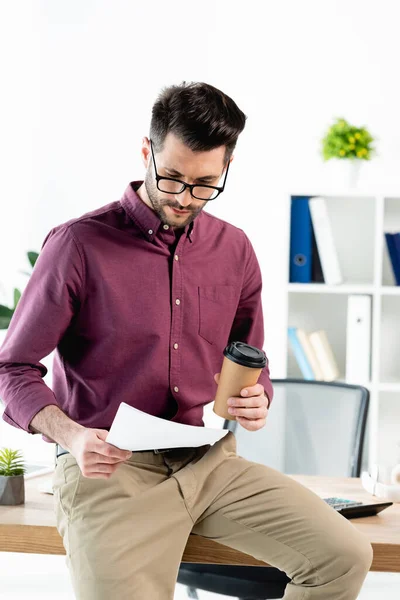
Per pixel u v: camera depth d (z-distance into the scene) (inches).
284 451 104.2
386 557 64.8
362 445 99.7
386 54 147.1
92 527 62.3
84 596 60.4
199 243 74.9
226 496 67.2
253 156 150.3
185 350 72.9
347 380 138.8
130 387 70.2
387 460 145.6
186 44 151.0
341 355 146.7
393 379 143.0
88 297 70.2
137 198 71.6
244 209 151.1
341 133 139.3
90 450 60.5
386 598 122.0
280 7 148.7
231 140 67.1
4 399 67.1
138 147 152.9
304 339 138.9
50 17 152.9
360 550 62.6
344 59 147.9
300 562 64.0
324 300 146.9
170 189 67.3
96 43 152.4
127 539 61.6
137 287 70.9
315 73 148.5
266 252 150.7
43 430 64.6
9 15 153.4
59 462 68.1
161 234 71.8
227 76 150.4
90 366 70.7
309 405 104.7
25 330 68.5
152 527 62.8
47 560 136.8
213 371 75.5
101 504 63.6
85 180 154.1
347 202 146.0
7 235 156.3
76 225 70.6
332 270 138.9
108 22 152.1
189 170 66.2
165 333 71.3
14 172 155.3
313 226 139.7
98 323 70.2
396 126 147.2
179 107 65.3
